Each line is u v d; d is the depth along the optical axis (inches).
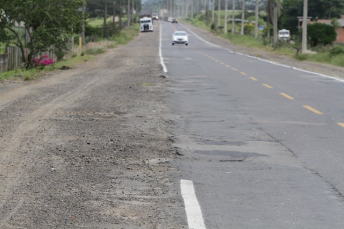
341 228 276.4
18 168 391.2
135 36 4714.6
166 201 320.5
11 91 888.3
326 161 425.1
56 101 761.6
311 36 3654.0
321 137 523.5
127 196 329.4
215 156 441.7
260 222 284.8
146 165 407.2
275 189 347.9
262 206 312.3
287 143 495.2
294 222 285.0
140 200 322.0
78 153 440.8
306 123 606.5
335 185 356.8
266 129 568.1
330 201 322.3
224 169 399.5
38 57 1704.0
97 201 318.3
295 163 418.6
